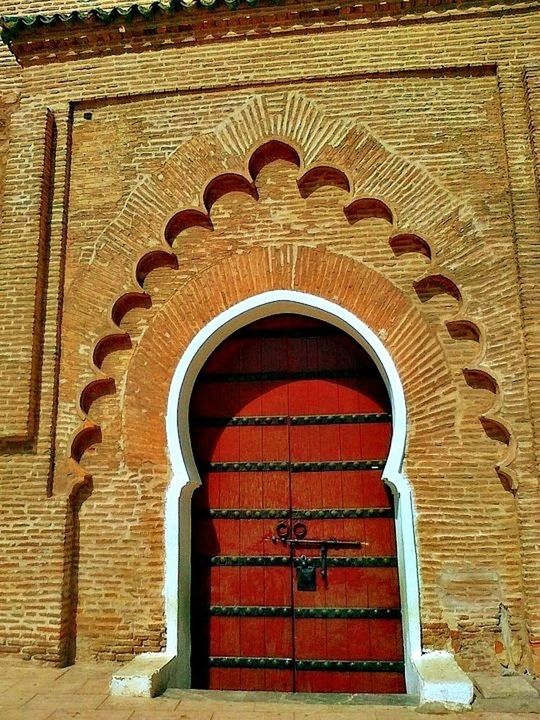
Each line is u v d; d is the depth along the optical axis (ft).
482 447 17.93
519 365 17.98
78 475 19.02
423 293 19.10
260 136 20.43
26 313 19.81
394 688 18.70
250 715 14.71
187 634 18.95
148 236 20.39
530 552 16.87
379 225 19.74
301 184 20.20
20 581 18.44
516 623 17.01
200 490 20.58
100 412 19.69
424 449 18.13
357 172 19.83
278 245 19.97
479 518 17.60
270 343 21.43
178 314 19.95
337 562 19.71
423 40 20.20
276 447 20.70
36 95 21.71
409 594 17.39
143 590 18.39
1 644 18.13
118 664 18.06
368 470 20.20
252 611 19.69
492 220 19.04
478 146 19.61
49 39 21.65
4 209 20.72
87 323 20.12
